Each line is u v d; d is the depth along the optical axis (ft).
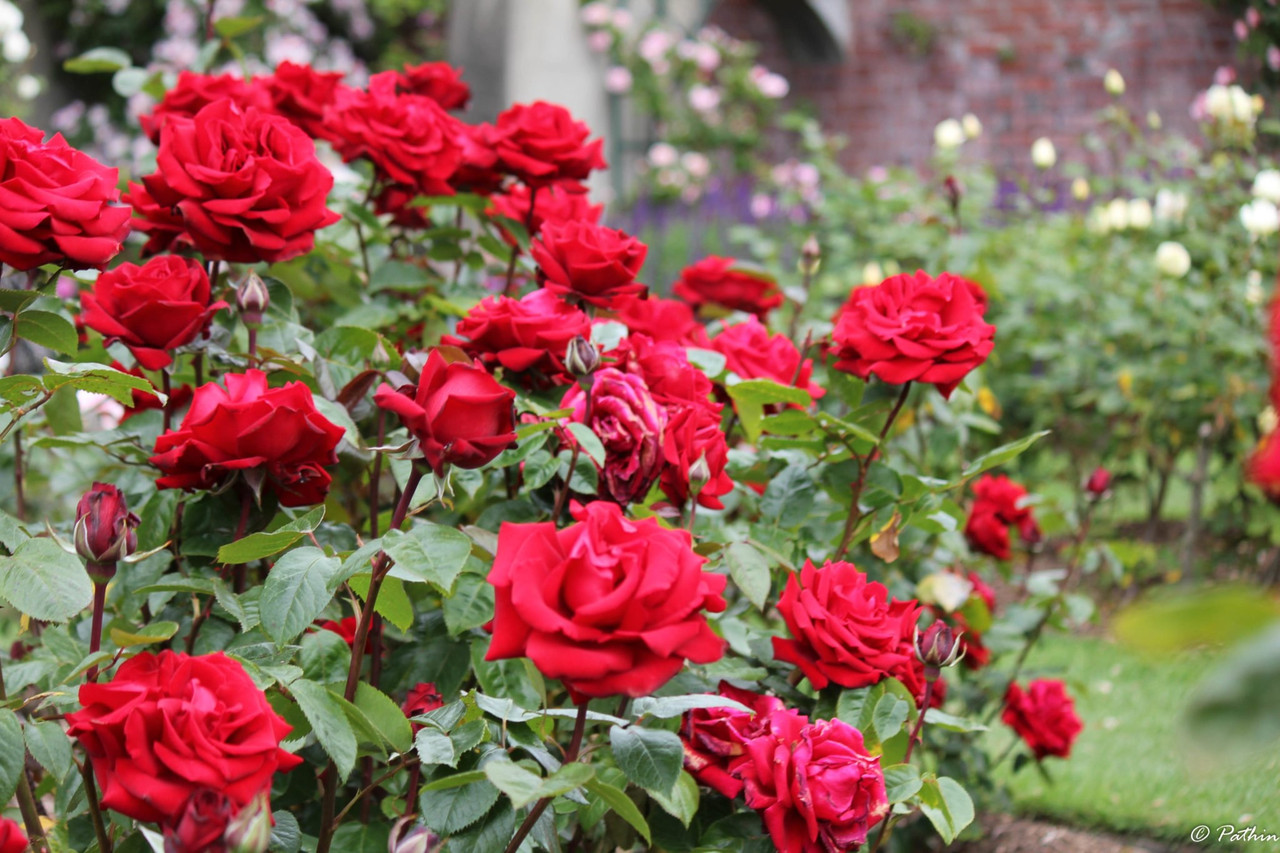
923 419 6.90
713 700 3.26
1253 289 10.32
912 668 4.03
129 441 4.13
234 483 3.60
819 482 4.91
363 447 3.26
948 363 4.19
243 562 3.50
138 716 2.51
